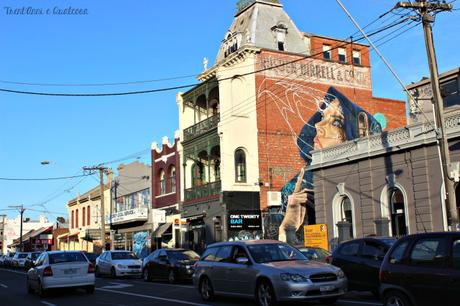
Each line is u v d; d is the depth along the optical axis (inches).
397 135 923.4
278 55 1429.6
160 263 898.7
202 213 1413.6
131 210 1738.4
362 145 996.6
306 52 1496.1
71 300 650.8
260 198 1347.2
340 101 1504.7
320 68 1489.9
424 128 871.7
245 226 1316.4
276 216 1352.1
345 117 1503.4
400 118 1610.5
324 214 1084.5
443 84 973.2
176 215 1558.8
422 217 869.2
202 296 582.6
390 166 938.1
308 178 1411.2
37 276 719.1
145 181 1768.0
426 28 655.8
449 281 335.0
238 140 1360.7
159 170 1707.7
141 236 1753.2
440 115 635.5
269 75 1408.7
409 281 361.1
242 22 1524.4
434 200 853.2
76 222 2410.2
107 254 1103.6
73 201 2428.6
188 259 866.8
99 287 828.6
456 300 330.3
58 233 2878.9
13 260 1827.0
